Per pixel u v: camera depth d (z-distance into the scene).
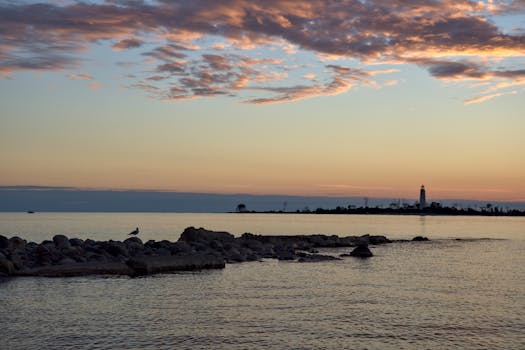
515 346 29.00
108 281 47.72
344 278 51.28
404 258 72.06
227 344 28.80
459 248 92.25
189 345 28.52
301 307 37.69
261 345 28.72
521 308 38.19
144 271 53.25
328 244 92.50
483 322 34.00
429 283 49.00
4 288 43.38
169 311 36.03
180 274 52.72
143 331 30.98
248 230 183.50
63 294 41.22
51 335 29.95
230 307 37.50
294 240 91.50
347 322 33.56
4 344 28.28
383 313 36.09
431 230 188.00
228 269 57.12
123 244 64.31
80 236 123.69
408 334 31.06
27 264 53.38
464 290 45.44
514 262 68.56
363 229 195.75
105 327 31.69
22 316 34.06
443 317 35.19
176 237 128.38
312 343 29.16
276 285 46.66
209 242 72.62
